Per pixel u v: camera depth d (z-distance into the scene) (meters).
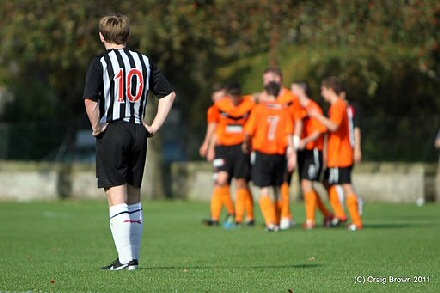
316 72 104.38
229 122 65.50
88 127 117.88
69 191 111.94
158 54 105.69
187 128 116.50
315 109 61.84
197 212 83.88
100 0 100.06
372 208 89.25
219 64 116.12
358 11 99.88
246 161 65.25
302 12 100.25
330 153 61.16
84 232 61.41
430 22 98.44
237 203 65.44
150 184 109.69
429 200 101.50
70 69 116.44
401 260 41.94
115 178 35.25
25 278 34.59
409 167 101.38
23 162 114.00
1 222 71.19
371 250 46.84
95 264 40.88
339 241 52.34
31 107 128.12
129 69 35.25
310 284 33.03
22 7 101.00
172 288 31.45
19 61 110.19
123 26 35.72
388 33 99.69
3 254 46.72
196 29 99.88
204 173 108.50
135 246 36.53
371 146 105.31
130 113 35.31
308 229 62.12
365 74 98.94
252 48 102.88
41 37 100.50
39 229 64.19
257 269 37.59
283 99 59.41
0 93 128.50
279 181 60.50
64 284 32.53
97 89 34.84
